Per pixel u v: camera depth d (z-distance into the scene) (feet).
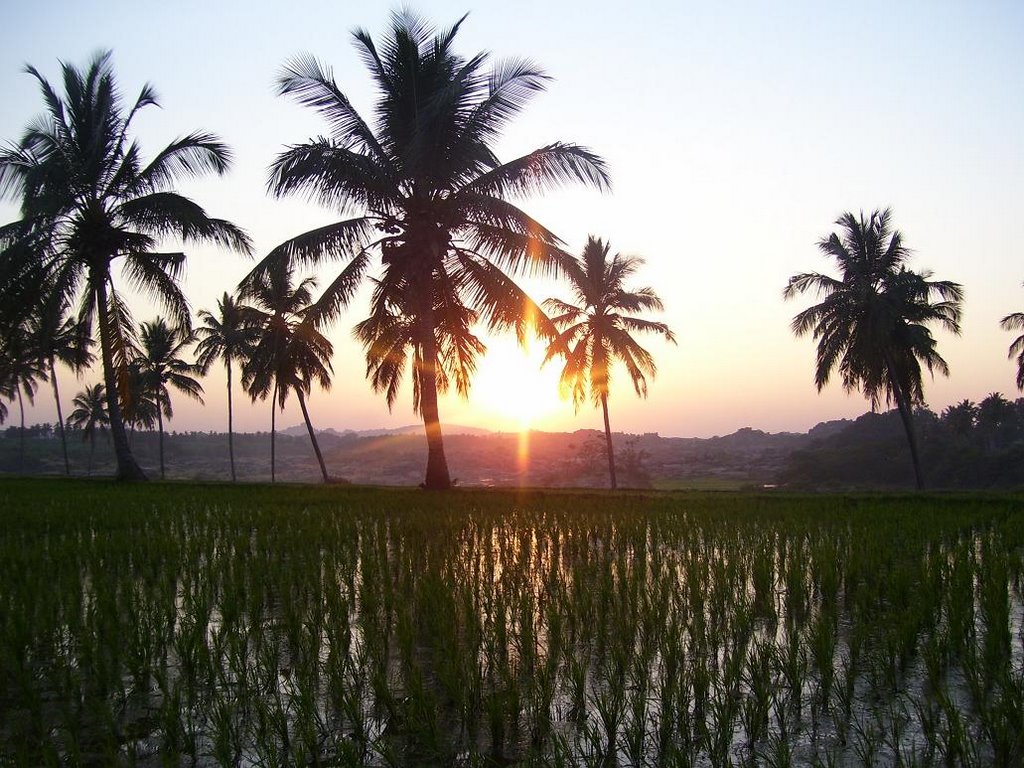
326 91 62.28
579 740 14.37
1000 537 34.86
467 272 66.95
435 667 17.62
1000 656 17.94
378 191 63.41
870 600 23.15
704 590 24.26
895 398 103.30
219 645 17.84
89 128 76.69
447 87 58.75
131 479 81.10
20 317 76.23
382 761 13.57
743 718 14.88
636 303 105.09
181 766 13.47
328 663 16.88
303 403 129.80
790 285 103.81
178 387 165.17
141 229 78.48
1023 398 282.36
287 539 34.96
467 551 32.86
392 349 81.05
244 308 122.42
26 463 303.68
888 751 13.84
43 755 12.93
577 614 21.88
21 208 73.10
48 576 26.99
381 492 64.59
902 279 99.60
